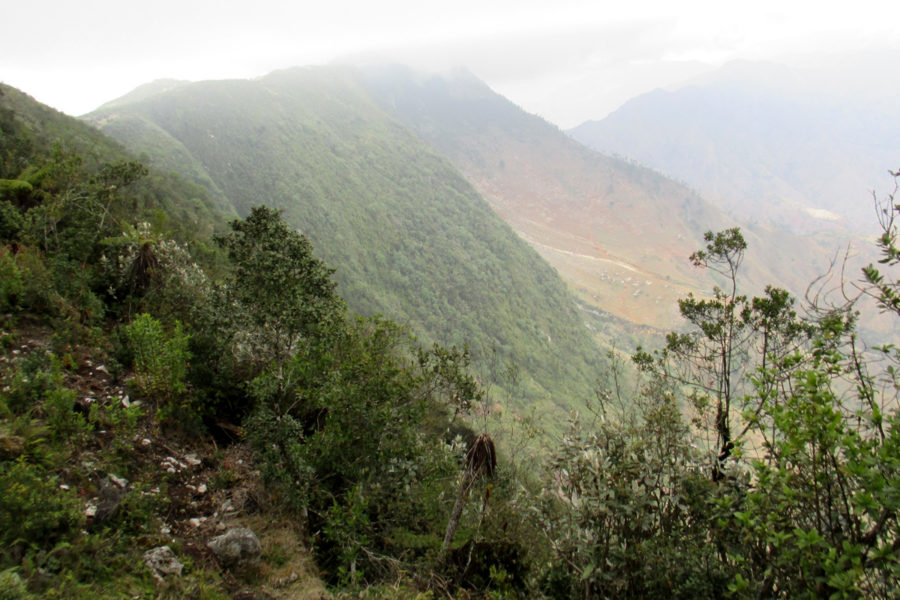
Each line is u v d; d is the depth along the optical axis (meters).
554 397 80.12
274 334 7.72
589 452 5.25
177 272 10.62
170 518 5.30
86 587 3.62
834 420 3.14
